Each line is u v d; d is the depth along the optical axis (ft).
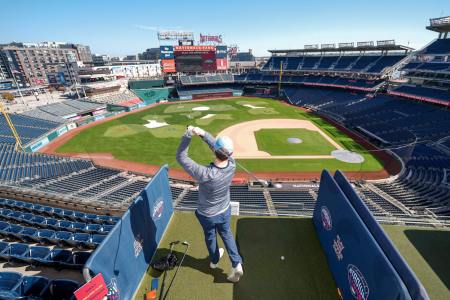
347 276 16.38
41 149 132.77
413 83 165.07
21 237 37.45
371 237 13.62
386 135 134.31
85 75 254.06
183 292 17.95
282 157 118.42
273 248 21.74
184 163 13.82
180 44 260.42
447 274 19.27
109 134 155.84
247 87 295.48
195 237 23.25
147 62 506.07
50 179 84.99
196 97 272.72
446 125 123.24
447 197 70.13
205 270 19.69
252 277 19.10
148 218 20.20
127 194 70.33
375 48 200.44
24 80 407.44
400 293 10.79
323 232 21.52
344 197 17.47
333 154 120.37
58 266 29.30
